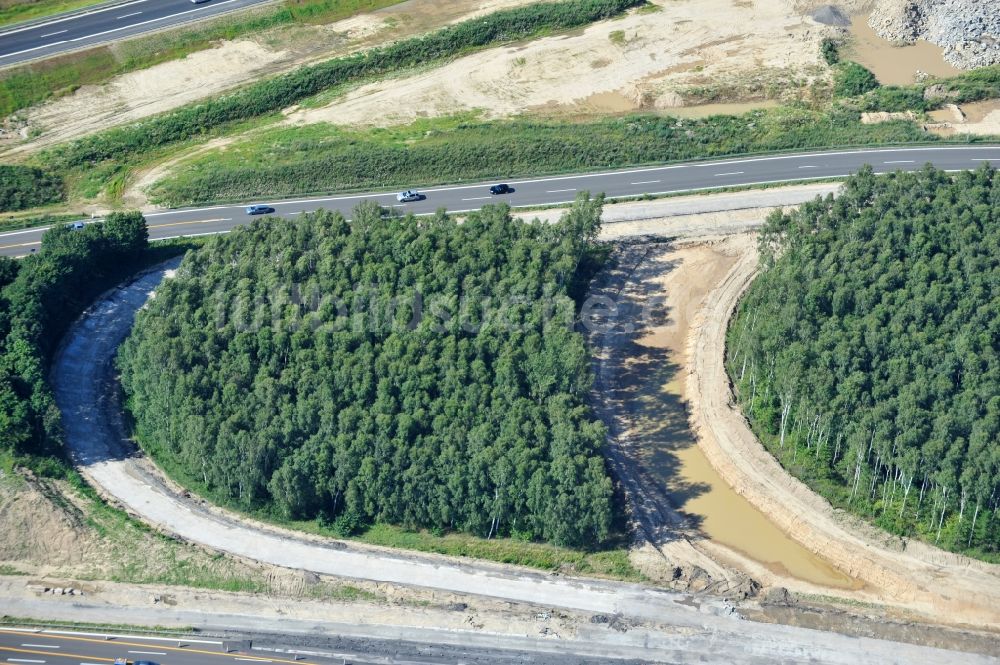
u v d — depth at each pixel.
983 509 154.00
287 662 143.38
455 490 154.75
